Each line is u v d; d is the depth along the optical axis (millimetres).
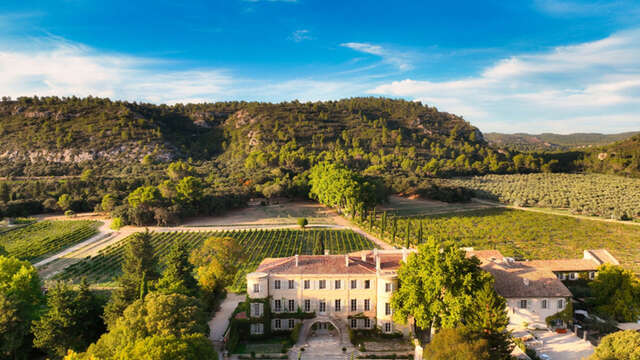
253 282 64188
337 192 160375
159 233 141000
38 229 148375
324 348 59938
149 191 157875
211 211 174500
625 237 132375
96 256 113812
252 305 64188
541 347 57719
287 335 65000
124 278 65375
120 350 45094
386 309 63562
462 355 45500
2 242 129750
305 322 64500
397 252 76312
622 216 159125
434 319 59469
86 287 62688
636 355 42500
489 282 53969
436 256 57469
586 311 68938
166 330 48500
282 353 58000
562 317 63625
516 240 128750
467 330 50188
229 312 73875
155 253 116750
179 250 69500
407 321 63469
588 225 150750
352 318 64938
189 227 152625
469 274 55750
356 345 60781
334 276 65000
